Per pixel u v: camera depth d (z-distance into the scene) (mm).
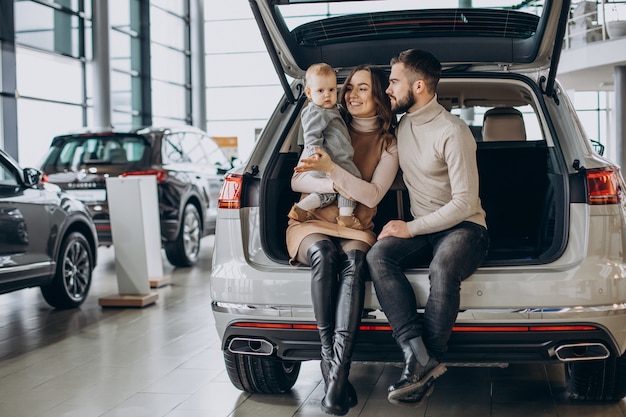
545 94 3096
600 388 3002
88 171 7441
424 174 2801
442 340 2559
